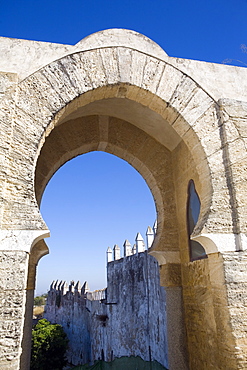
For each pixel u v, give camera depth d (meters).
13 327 3.54
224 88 5.53
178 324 6.34
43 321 24.70
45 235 4.05
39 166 6.39
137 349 13.79
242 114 5.32
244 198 4.86
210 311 5.29
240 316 4.29
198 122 5.21
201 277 5.71
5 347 3.45
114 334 16.89
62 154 6.76
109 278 19.36
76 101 4.91
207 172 5.05
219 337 4.51
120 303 16.61
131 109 6.74
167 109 5.29
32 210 4.06
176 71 5.39
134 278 15.04
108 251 20.70
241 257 4.56
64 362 19.12
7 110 4.36
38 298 58.34
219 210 4.77
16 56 4.74
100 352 18.59
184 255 6.61
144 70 5.25
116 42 5.28
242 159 5.07
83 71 4.96
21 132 4.37
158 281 12.03
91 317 20.95
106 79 5.02
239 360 4.11
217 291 4.61
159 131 7.13
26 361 5.61
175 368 6.05
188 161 6.51
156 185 7.25
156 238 7.04
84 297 23.06
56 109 4.65
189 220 6.48
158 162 7.41
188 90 5.34
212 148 5.11
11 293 3.65
